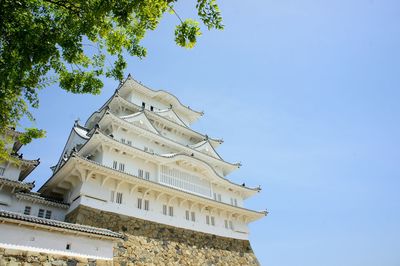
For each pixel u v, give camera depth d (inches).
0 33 408.8
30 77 490.9
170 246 1067.9
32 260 665.0
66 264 708.7
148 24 490.6
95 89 537.6
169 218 1145.4
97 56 548.4
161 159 1242.6
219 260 1200.8
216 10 399.5
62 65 519.8
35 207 960.3
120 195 1057.5
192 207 1255.5
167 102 1770.4
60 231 743.1
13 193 938.7
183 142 1638.8
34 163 1074.1
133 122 1346.0
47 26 442.3
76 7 453.7
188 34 444.8
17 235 675.4
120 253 906.1
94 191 986.7
